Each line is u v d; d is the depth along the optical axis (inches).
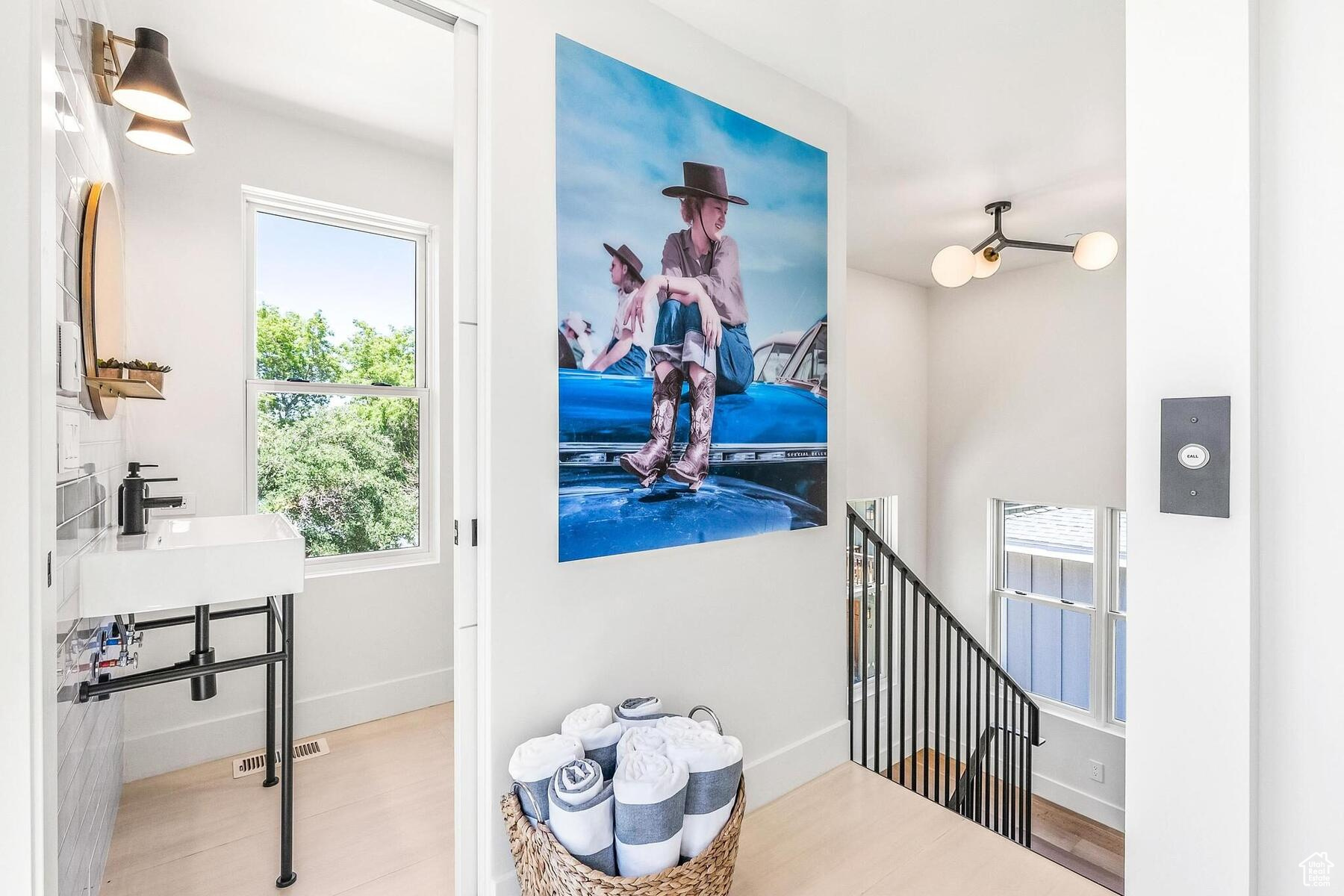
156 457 95.1
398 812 85.3
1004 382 204.8
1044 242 168.6
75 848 57.2
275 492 109.1
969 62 88.1
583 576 72.0
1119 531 185.3
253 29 84.8
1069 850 175.0
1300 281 33.2
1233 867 33.9
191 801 87.0
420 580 119.6
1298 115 33.3
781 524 89.9
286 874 70.3
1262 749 34.2
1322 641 32.6
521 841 61.2
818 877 72.6
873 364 205.6
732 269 84.4
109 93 68.4
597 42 72.8
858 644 203.9
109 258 70.9
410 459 123.5
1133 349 37.7
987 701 148.0
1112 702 187.0
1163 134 36.5
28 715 36.9
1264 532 34.1
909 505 218.1
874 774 97.0
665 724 68.0
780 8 77.5
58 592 49.6
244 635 101.5
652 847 56.9
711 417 82.0
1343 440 32.1
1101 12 77.5
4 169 36.4
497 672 65.9
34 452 37.3
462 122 66.3
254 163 103.9
